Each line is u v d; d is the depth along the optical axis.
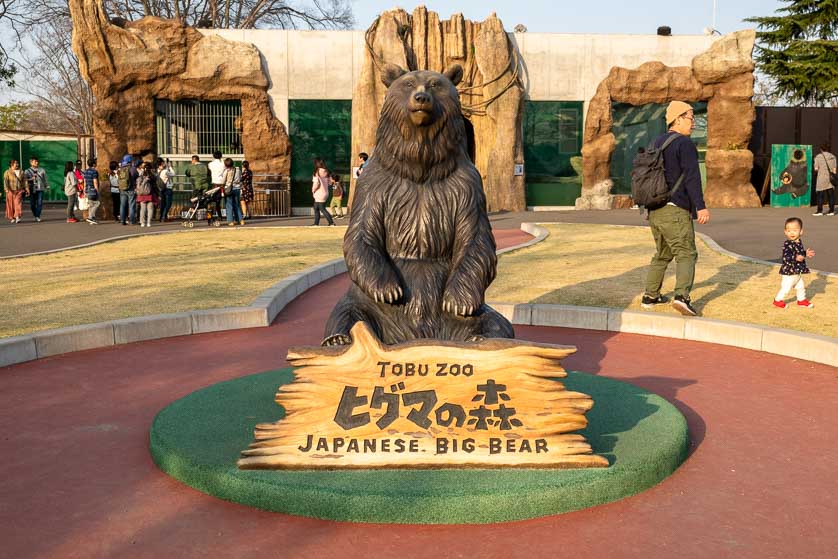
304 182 24.86
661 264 8.39
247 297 9.12
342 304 4.57
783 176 25.20
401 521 3.53
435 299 4.52
